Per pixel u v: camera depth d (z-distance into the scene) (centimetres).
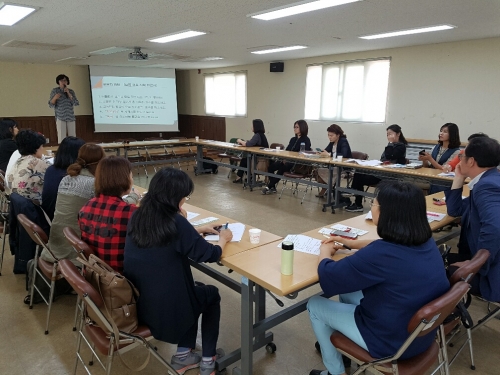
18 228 251
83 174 216
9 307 244
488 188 179
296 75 752
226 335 217
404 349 123
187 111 1077
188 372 186
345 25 417
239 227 211
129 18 387
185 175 151
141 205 146
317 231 209
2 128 360
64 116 616
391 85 607
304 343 211
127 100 929
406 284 122
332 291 136
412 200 124
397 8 341
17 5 336
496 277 171
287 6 336
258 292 184
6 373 185
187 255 152
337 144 505
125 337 145
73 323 227
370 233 206
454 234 268
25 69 856
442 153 417
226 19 391
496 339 213
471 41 508
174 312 152
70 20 397
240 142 627
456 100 536
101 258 170
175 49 612
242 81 880
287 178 522
